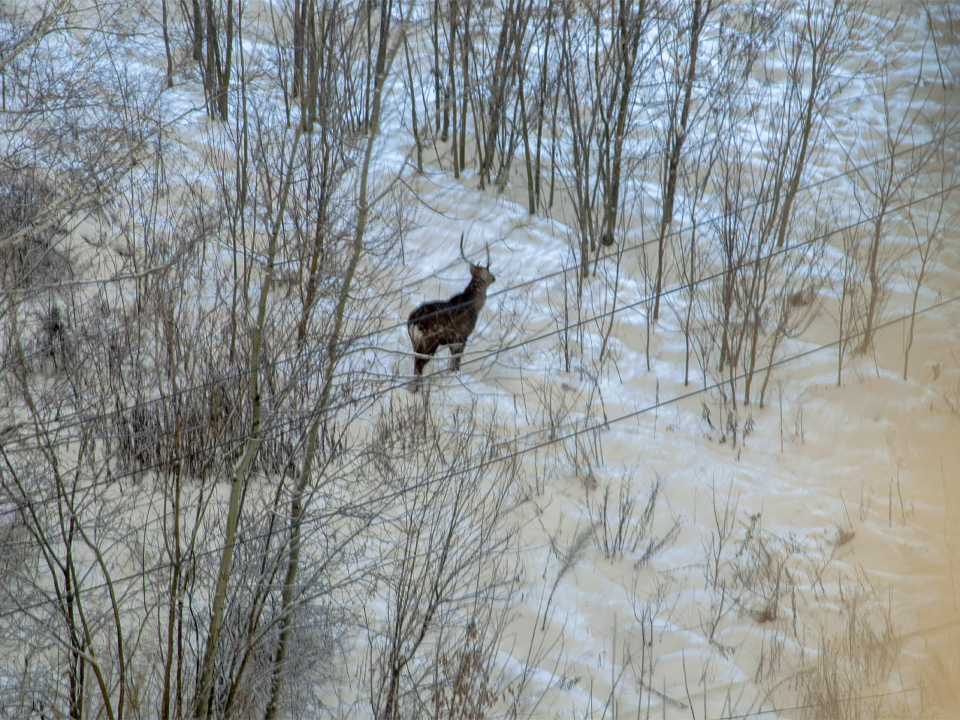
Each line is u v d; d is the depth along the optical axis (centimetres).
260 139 923
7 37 1084
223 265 1038
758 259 1277
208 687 759
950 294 1412
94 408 859
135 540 841
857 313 1381
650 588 984
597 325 1390
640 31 1507
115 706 816
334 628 887
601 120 1541
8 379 835
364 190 754
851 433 1202
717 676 882
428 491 890
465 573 888
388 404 1133
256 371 746
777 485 1121
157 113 1262
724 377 1298
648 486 1116
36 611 841
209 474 941
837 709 820
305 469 809
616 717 845
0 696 783
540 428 1181
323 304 925
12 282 877
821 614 942
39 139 930
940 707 816
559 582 984
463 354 1212
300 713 833
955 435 1174
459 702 806
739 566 1001
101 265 1082
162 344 882
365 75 1440
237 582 798
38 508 823
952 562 990
